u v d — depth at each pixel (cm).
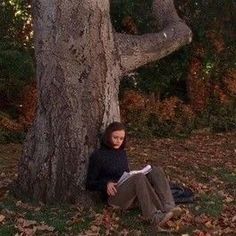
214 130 1024
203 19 1009
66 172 495
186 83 1038
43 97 499
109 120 504
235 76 1048
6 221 459
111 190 473
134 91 982
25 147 514
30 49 873
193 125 1006
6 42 864
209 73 1038
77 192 493
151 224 461
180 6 1001
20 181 514
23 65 826
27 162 510
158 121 980
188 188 576
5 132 852
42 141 501
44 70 497
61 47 487
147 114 976
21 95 888
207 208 520
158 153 820
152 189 459
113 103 507
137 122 963
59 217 470
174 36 558
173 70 1015
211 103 1047
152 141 923
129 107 968
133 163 728
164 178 466
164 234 451
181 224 470
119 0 941
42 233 441
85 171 496
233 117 1044
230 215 514
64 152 495
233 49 1041
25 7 887
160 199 460
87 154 496
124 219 471
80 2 483
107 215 473
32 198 504
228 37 1032
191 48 1020
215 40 1026
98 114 498
